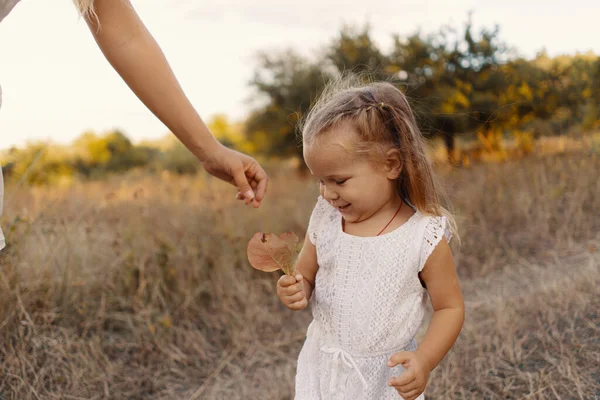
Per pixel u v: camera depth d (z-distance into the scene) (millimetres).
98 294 3436
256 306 3650
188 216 4680
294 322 3645
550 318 2947
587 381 2371
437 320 1736
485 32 8766
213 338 3344
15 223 3012
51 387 2539
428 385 2570
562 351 2590
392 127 1694
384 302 1742
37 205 3855
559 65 8047
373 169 1676
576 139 6570
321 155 1651
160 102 1928
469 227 4785
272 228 4930
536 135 7742
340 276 1797
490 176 5738
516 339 2795
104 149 17281
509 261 4352
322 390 1809
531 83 8109
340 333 1790
